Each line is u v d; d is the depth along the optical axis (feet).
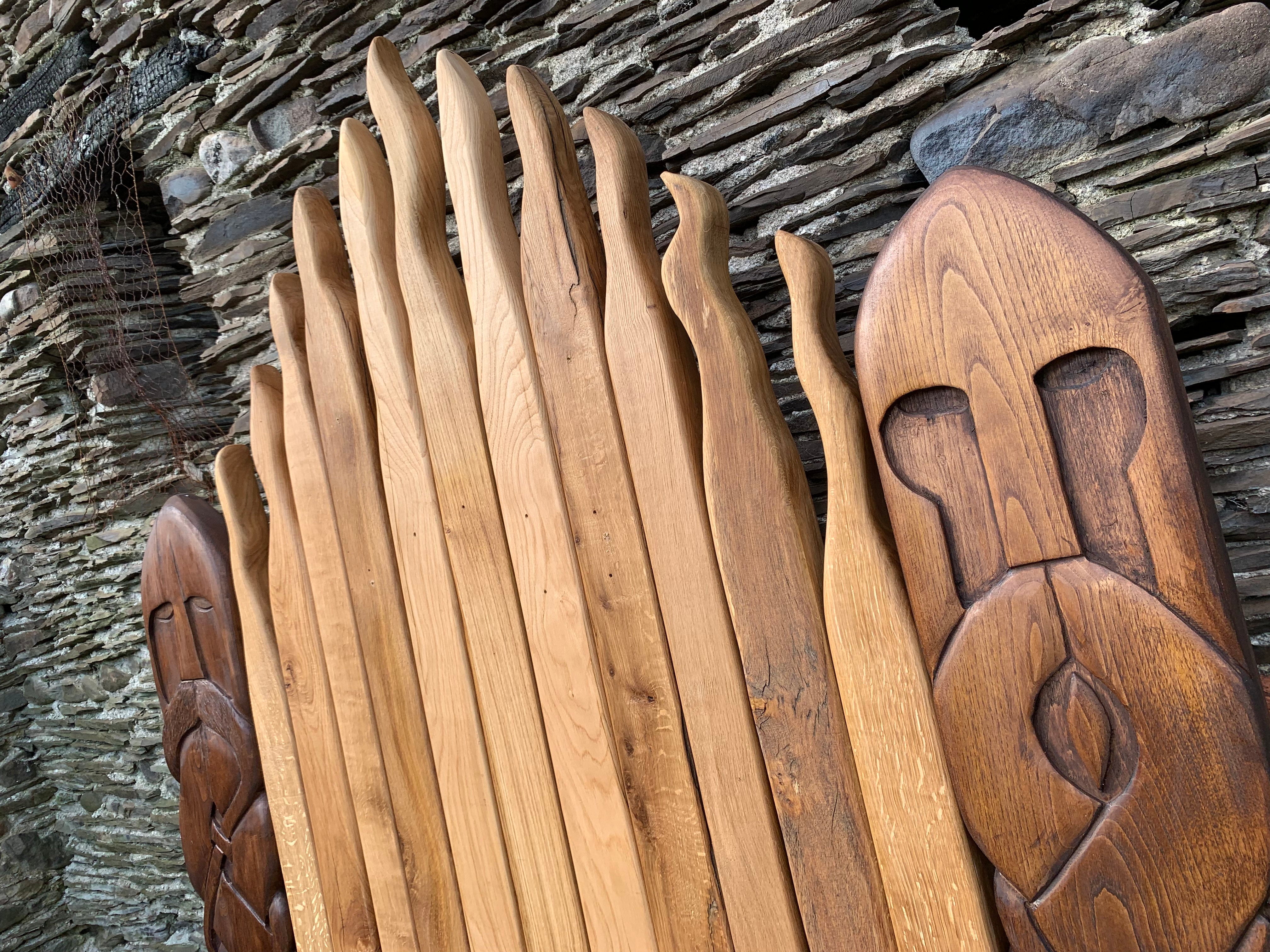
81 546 7.89
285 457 4.58
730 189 4.31
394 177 4.00
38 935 8.34
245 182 6.09
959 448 2.65
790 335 4.17
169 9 6.21
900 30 3.80
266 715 4.62
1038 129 3.51
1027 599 2.53
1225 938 2.32
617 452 3.46
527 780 3.86
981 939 2.78
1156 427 2.34
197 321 7.18
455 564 3.97
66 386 7.64
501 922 3.99
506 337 3.71
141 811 7.91
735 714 3.28
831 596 2.98
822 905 3.13
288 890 4.65
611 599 3.53
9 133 7.68
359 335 4.29
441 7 5.02
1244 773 2.27
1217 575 2.30
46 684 8.52
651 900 3.55
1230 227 3.22
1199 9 3.22
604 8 4.58
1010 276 2.52
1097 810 2.47
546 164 3.55
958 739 2.67
